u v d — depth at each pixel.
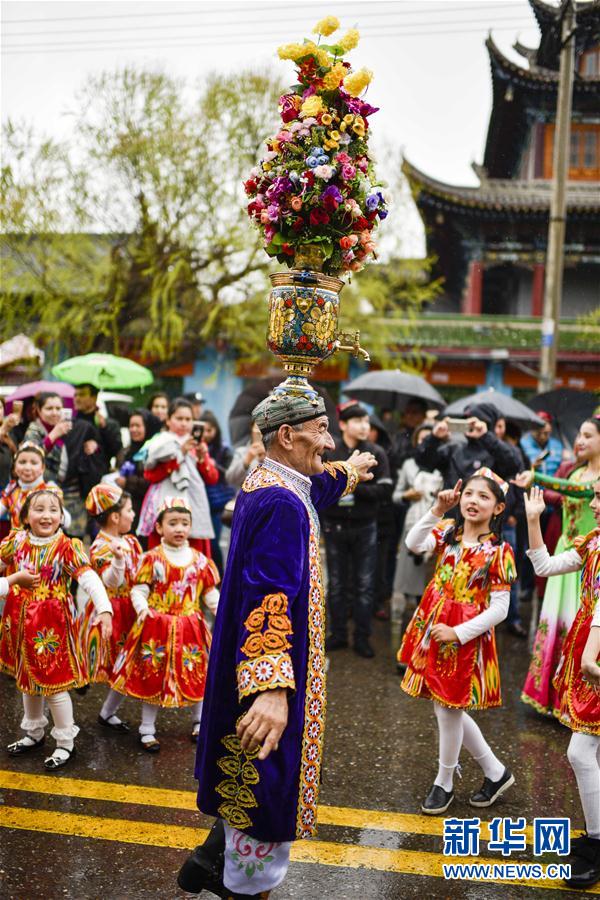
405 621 8.61
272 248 3.31
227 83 19.33
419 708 5.96
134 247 20.53
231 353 25.61
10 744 5.08
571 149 27.89
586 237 28.38
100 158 19.20
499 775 4.50
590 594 4.12
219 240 19.91
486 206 27.97
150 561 5.20
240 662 2.84
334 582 7.39
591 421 5.63
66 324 21.36
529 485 5.32
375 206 3.34
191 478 6.90
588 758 3.91
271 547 2.94
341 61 3.41
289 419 3.16
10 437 7.95
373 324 23.30
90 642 5.47
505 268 29.11
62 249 20.19
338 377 26.19
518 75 26.19
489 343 26.00
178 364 24.12
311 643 3.02
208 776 3.03
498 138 28.92
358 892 3.64
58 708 4.83
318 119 3.28
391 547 9.11
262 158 3.36
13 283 20.69
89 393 8.06
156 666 5.05
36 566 4.86
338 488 3.69
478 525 4.61
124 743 5.20
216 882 3.20
